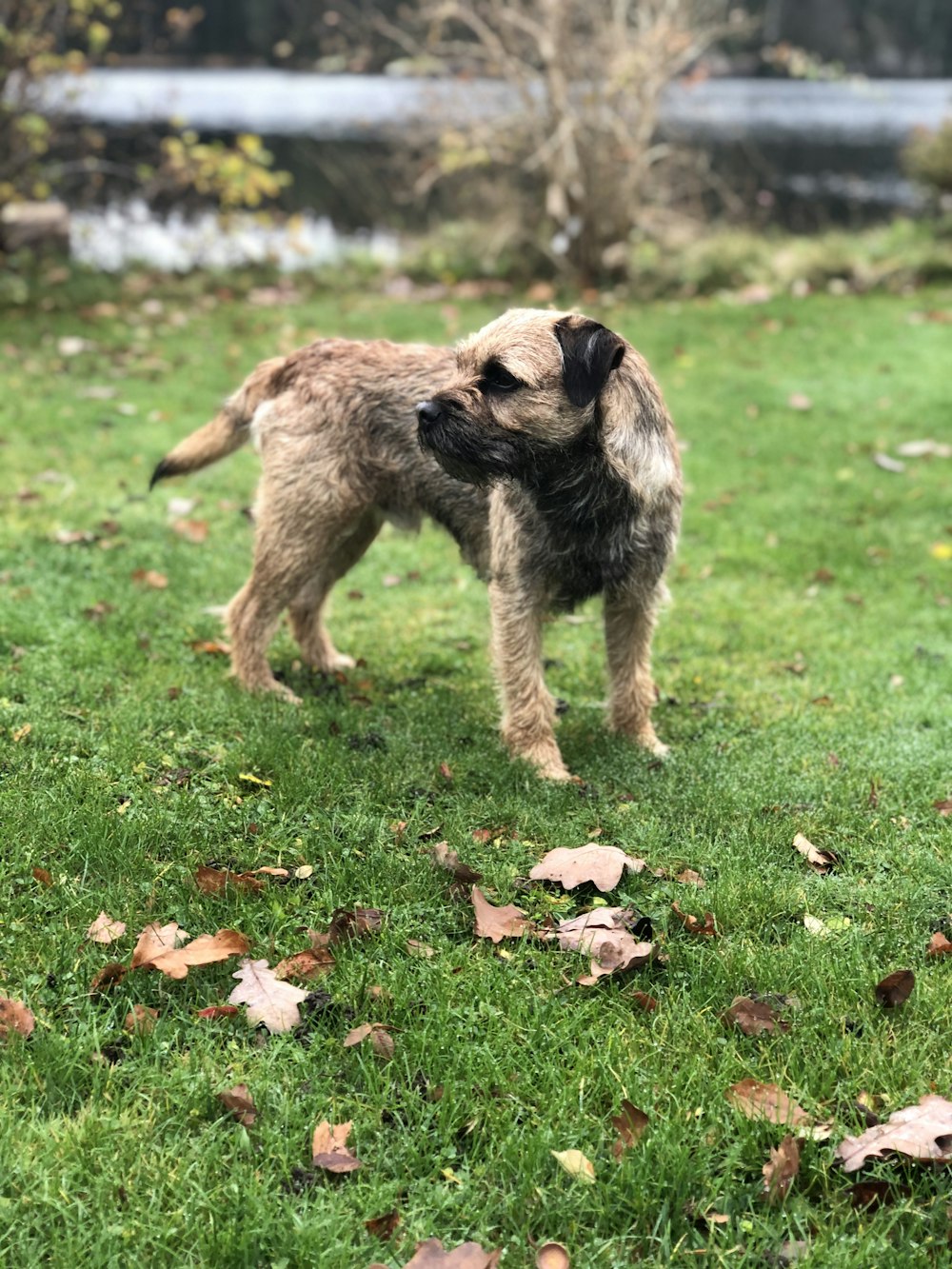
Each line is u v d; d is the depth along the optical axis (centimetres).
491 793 109
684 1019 80
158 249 404
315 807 103
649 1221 66
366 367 126
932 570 181
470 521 124
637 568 116
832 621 163
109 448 217
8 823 95
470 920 90
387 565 181
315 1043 76
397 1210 66
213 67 717
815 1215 66
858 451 234
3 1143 67
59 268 354
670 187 407
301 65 659
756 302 355
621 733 125
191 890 90
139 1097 71
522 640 118
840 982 83
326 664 141
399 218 443
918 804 110
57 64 334
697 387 273
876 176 547
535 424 106
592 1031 78
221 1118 71
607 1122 72
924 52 755
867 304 347
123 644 135
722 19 466
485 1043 77
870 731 126
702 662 148
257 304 345
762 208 454
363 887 93
